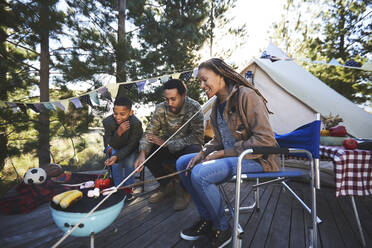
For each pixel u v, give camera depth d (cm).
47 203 191
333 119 193
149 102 563
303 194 231
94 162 507
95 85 473
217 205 115
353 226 162
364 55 604
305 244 134
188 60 627
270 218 170
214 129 146
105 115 499
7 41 420
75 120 473
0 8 368
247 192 235
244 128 123
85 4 487
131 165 208
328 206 203
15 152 406
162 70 555
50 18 412
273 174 112
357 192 132
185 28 605
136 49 494
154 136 195
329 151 146
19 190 196
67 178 245
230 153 117
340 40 666
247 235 143
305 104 299
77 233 95
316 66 663
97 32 475
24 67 441
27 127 426
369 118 300
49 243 130
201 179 110
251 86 126
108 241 133
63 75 461
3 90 394
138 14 583
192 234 134
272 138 111
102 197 111
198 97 649
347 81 603
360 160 133
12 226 150
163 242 133
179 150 197
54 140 484
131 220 163
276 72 324
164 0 630
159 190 209
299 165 273
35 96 470
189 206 191
